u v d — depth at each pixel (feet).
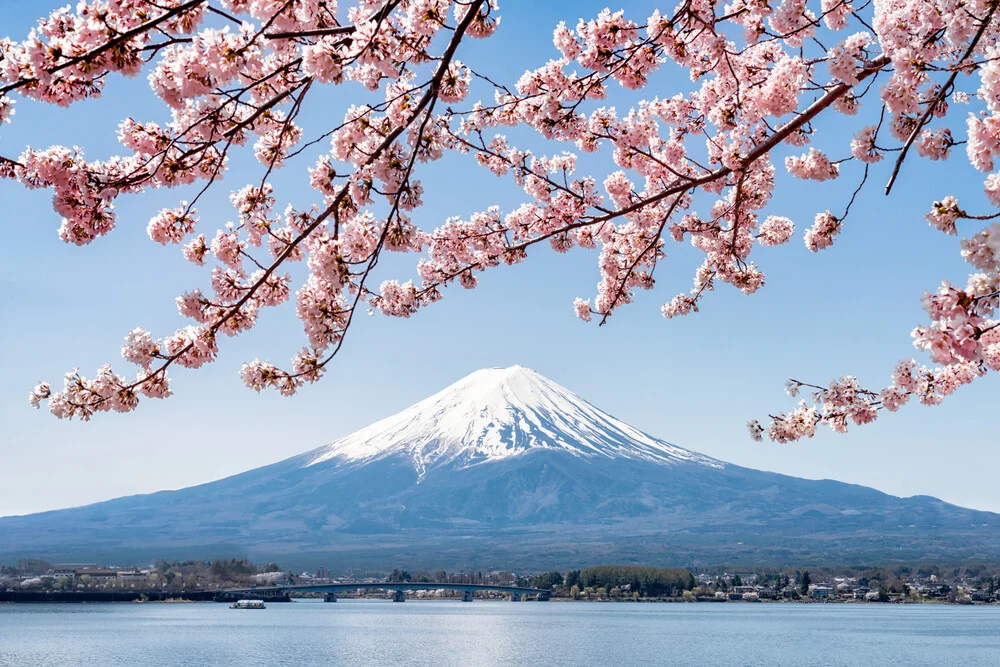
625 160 35.81
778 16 26.22
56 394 25.58
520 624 650.43
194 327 26.66
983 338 16.89
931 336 16.79
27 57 20.95
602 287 38.73
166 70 21.70
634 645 458.09
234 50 21.58
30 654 386.32
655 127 34.40
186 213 27.66
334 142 26.84
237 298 27.55
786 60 29.01
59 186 23.59
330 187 27.89
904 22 22.36
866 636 517.96
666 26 26.96
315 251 25.50
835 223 34.91
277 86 25.95
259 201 27.99
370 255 25.72
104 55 20.95
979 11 18.90
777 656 394.73
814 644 460.96
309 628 585.63
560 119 29.14
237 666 349.41
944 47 22.11
